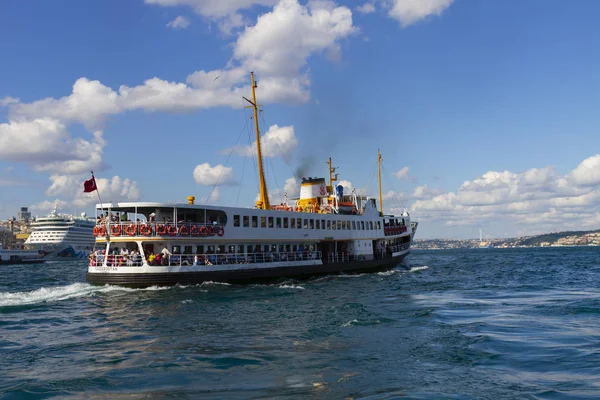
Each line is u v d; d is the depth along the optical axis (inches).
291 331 841.5
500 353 674.2
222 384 546.9
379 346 725.9
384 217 2463.1
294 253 1839.3
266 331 844.0
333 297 1316.4
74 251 6151.6
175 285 1459.2
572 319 946.1
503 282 1833.2
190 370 602.9
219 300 1240.8
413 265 3041.3
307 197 2228.1
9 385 547.2
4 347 740.7
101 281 1455.5
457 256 5762.8
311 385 541.6
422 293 1434.5
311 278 1871.3
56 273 2896.2
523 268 2790.4
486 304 1184.8
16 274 2787.9
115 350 716.0
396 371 593.6
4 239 7839.6
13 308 1136.2
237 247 1652.3
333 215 2017.7
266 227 1713.8
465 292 1469.0
